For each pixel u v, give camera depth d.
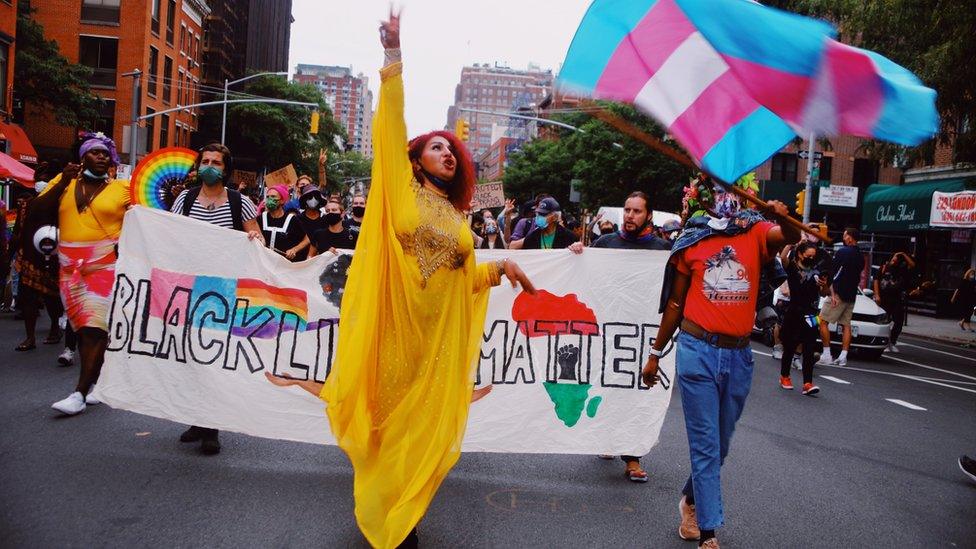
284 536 4.07
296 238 9.28
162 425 6.19
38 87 34.28
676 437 6.93
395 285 3.92
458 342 4.05
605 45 4.13
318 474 5.18
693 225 4.33
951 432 8.15
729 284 4.18
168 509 4.37
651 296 5.81
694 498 4.13
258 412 5.49
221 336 5.55
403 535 3.70
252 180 17.80
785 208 3.90
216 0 58.09
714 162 4.31
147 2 42.62
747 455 6.54
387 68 3.79
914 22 15.27
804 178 41.19
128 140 24.77
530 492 5.13
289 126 61.88
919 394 10.84
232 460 5.39
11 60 28.98
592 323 5.79
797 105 4.00
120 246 5.58
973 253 27.22
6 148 27.36
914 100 3.92
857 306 15.01
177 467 5.15
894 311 16.56
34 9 35.16
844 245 13.39
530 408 5.71
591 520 4.62
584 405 5.72
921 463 6.64
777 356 13.51
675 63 4.18
